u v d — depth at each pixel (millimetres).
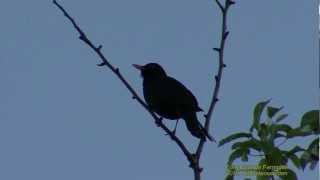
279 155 7176
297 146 7219
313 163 7078
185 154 8070
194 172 7848
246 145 7359
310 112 7207
